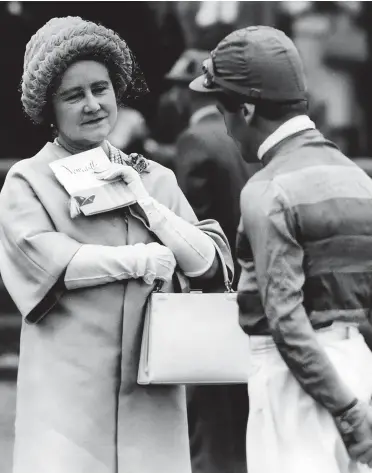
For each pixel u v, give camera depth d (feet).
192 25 51.31
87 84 33.47
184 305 32.81
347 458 28.50
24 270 33.09
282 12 57.00
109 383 33.37
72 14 55.11
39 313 33.19
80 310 33.27
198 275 33.63
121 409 33.37
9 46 56.54
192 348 32.71
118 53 33.94
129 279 33.14
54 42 33.17
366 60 59.98
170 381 32.65
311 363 27.68
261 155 29.22
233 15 49.19
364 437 27.96
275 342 27.94
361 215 28.19
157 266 32.76
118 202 33.12
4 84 57.36
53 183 33.60
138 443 33.45
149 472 33.45
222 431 40.22
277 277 27.73
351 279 28.27
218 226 34.73
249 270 28.94
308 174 28.25
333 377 27.71
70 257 32.60
